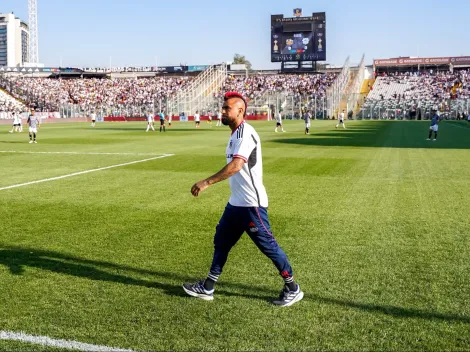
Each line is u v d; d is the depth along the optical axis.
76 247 6.96
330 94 77.75
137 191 11.50
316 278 5.70
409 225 8.20
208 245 7.05
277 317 4.68
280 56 81.00
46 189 11.78
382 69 97.50
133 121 76.25
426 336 4.29
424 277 5.73
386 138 31.00
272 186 12.16
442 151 21.66
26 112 69.06
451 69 92.69
